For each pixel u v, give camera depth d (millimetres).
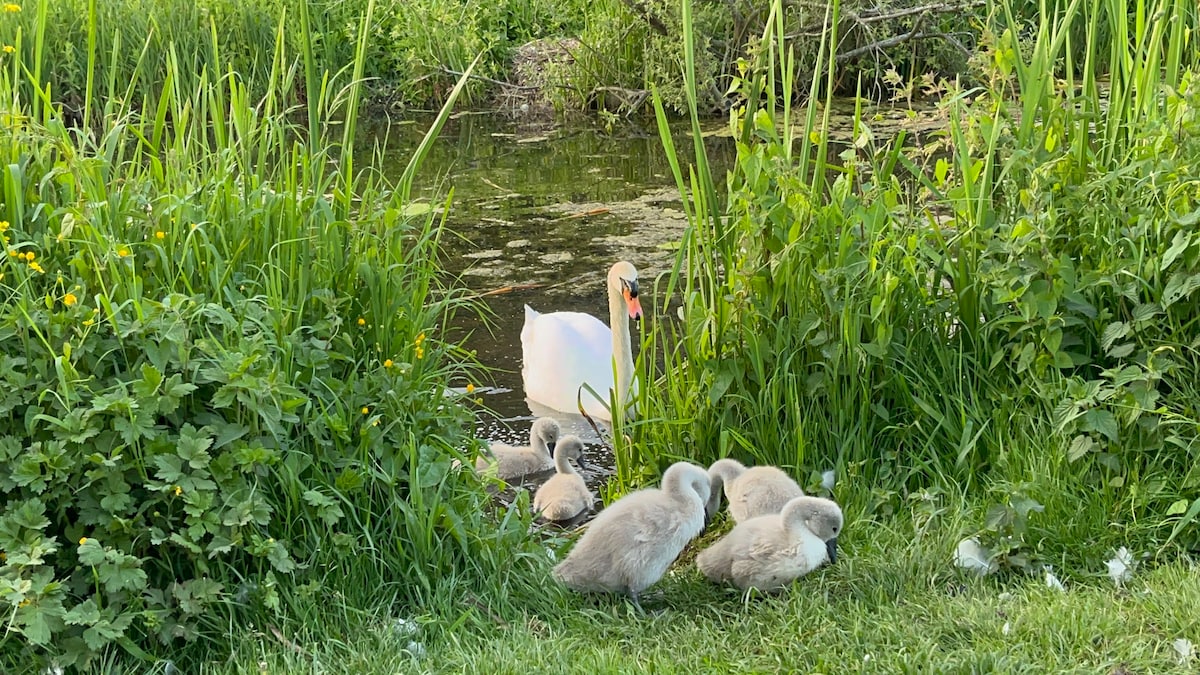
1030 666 3912
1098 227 5324
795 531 4516
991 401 5383
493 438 7285
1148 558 4695
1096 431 4949
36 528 3936
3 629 3895
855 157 5574
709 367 5523
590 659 4059
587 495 6152
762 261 5496
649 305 9008
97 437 4121
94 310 4254
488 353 8375
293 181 5047
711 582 4812
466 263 9969
